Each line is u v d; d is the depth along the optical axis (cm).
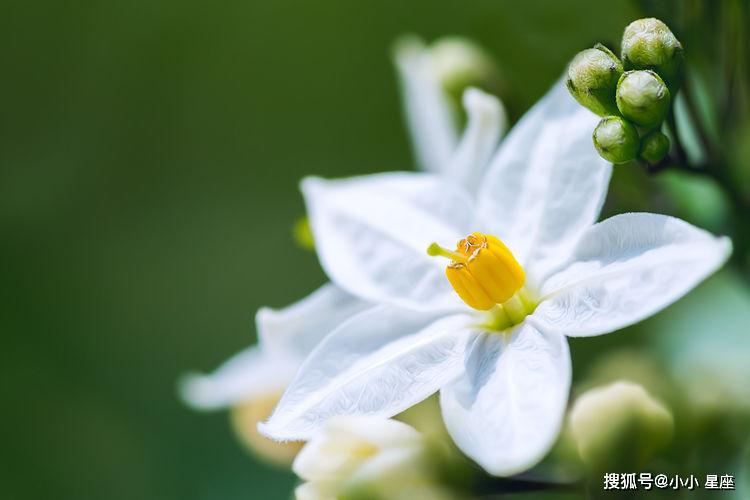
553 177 14
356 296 14
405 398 13
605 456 14
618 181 15
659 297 13
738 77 15
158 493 19
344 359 13
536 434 12
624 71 13
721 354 15
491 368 13
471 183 14
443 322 14
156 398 19
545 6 17
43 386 19
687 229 13
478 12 17
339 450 13
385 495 13
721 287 16
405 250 14
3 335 19
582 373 16
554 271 13
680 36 15
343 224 14
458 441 13
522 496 14
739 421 14
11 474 19
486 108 14
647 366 15
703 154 14
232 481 18
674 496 14
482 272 13
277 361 14
